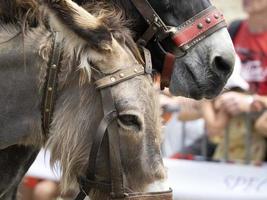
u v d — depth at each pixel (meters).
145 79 5.05
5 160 5.41
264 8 8.98
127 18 5.74
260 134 8.82
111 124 4.95
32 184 9.28
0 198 5.48
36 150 5.47
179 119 9.18
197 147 9.15
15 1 5.15
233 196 8.88
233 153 8.95
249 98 8.79
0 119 5.12
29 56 5.08
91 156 4.96
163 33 5.77
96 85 5.00
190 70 5.68
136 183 5.00
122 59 5.03
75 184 5.11
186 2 5.75
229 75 5.65
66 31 5.00
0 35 5.15
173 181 9.12
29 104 5.10
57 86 5.05
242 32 9.16
